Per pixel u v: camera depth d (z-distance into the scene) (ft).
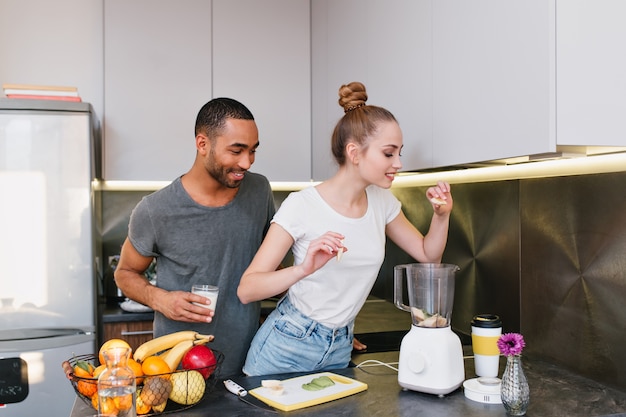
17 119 8.32
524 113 4.71
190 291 6.33
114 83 9.74
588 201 5.60
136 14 9.82
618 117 4.65
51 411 8.31
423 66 6.27
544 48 4.48
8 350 8.19
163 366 4.57
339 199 5.57
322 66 9.82
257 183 6.63
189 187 6.25
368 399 4.85
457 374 4.97
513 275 6.75
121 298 10.09
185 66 10.02
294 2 10.52
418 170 6.64
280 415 4.48
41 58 10.17
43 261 8.39
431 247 6.00
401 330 8.07
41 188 8.39
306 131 10.59
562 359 5.98
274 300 10.05
